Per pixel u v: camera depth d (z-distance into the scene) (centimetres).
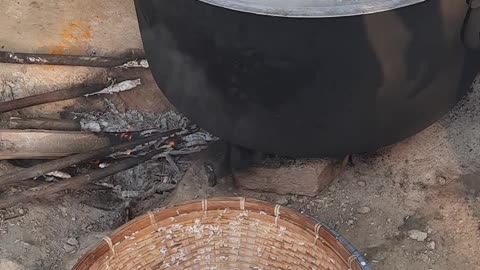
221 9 128
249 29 129
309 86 135
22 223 171
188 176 177
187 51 142
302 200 171
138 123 195
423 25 130
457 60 143
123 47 194
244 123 147
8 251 164
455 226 160
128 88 193
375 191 170
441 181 168
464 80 151
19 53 189
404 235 160
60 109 194
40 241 167
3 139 179
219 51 135
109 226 176
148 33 152
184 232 149
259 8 126
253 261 152
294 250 146
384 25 127
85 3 201
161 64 154
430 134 176
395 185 170
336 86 135
